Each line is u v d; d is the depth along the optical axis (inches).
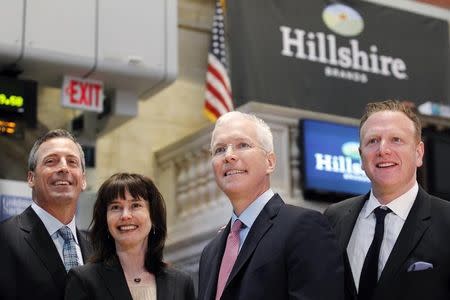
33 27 318.3
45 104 397.1
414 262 148.9
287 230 147.5
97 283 161.8
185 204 410.6
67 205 182.1
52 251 175.6
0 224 178.7
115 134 431.8
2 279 168.7
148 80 344.2
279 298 143.3
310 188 378.3
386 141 155.6
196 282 390.0
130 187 169.9
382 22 492.7
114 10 337.7
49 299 169.5
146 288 165.9
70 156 183.8
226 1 450.9
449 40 514.3
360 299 152.8
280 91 447.2
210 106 419.8
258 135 157.8
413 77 493.4
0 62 317.7
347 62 474.0
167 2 352.2
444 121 364.8
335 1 480.4
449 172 357.1
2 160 371.2
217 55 429.1
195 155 407.2
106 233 169.9
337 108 463.5
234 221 158.1
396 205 157.6
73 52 324.8
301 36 462.0
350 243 160.4
